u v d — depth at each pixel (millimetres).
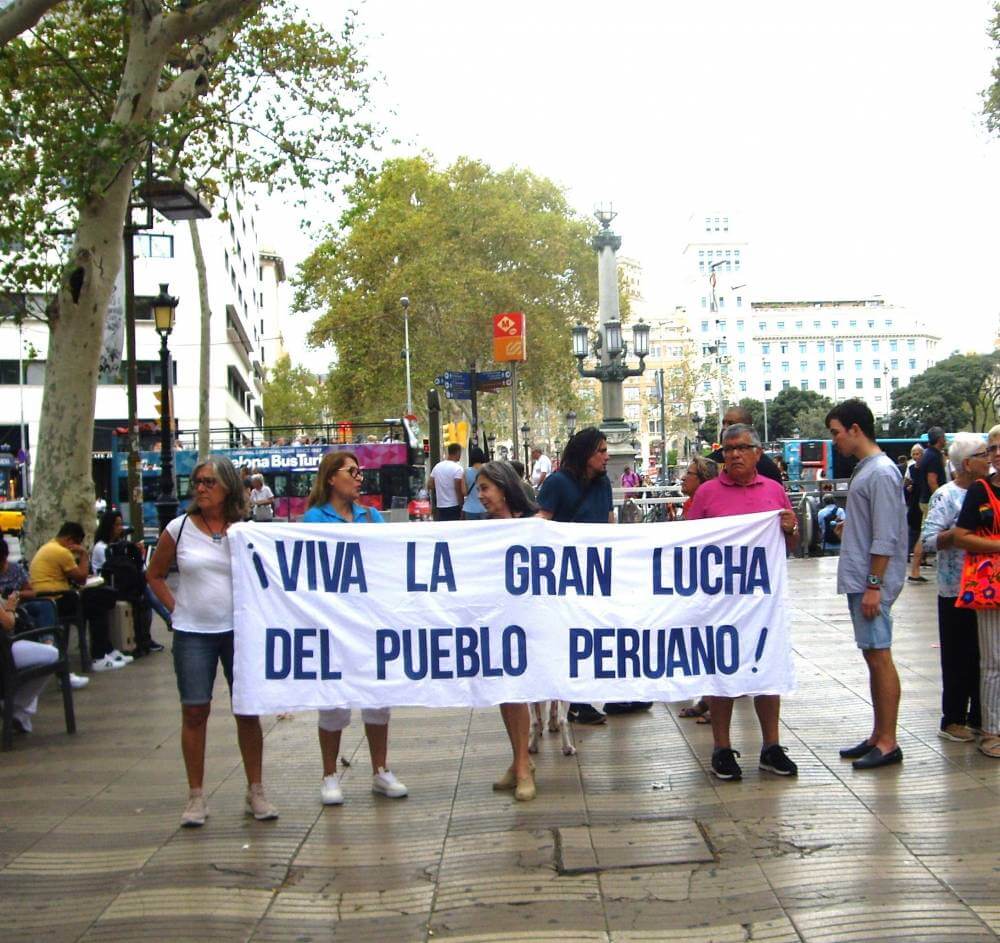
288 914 4652
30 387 51594
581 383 87000
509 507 6641
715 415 85062
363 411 57406
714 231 155500
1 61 14266
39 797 6562
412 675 6223
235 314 58188
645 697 6387
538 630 6340
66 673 8438
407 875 5039
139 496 18078
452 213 53719
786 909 4473
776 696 6449
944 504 7461
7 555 9633
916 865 4859
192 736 5863
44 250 13406
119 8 15461
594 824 5633
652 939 4273
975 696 7105
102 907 4785
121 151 12367
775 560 6523
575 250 56688
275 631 6062
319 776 6805
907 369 170125
